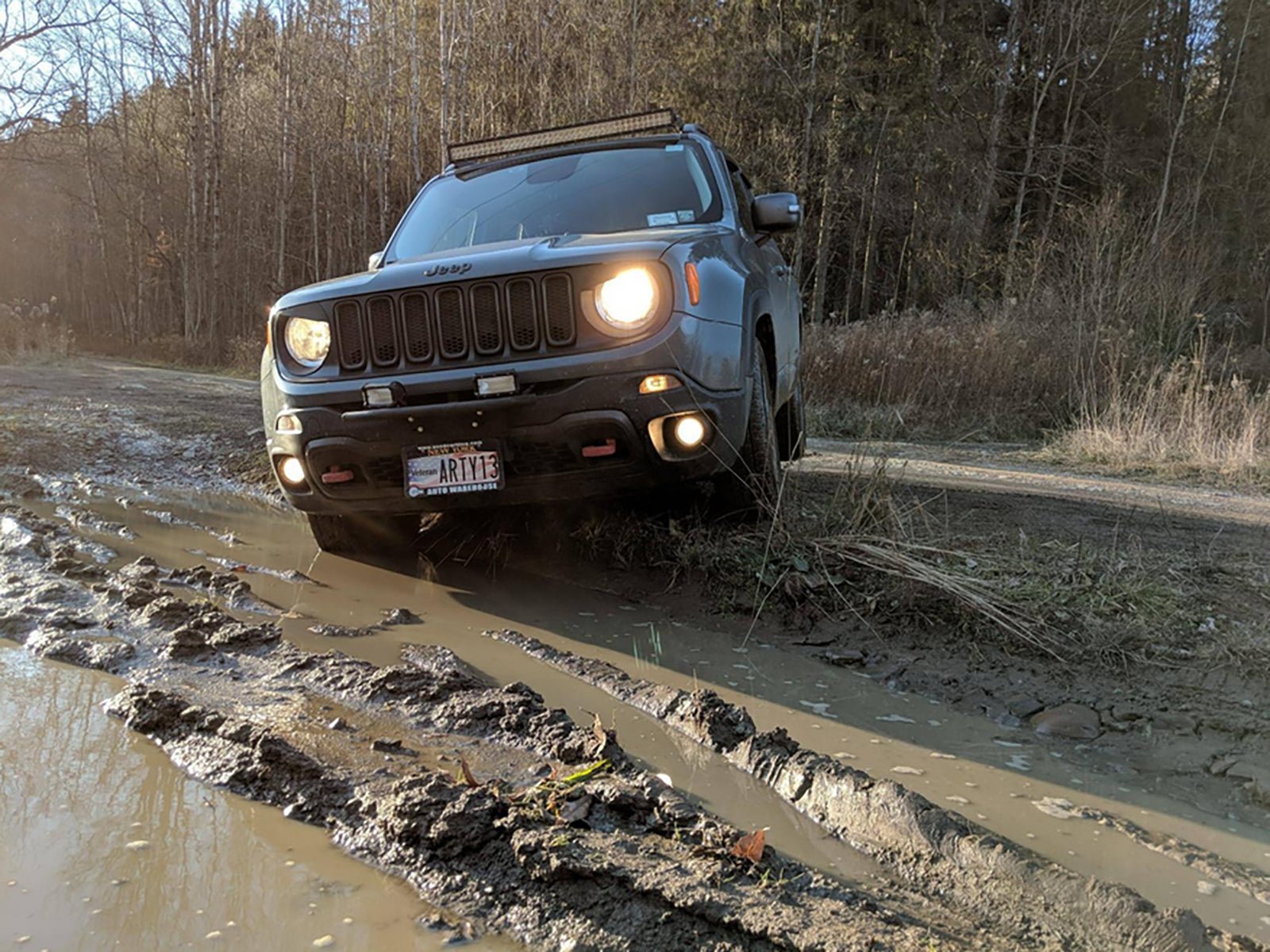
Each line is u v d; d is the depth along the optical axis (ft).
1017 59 91.35
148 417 23.25
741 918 4.35
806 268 86.53
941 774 6.29
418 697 7.14
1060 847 5.36
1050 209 87.86
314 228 84.53
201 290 85.40
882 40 81.66
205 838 5.13
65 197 107.14
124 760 6.04
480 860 4.86
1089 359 34.19
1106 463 24.48
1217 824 5.71
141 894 4.55
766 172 71.82
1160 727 7.06
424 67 71.05
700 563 10.56
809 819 5.57
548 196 12.69
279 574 11.09
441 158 71.05
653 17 72.43
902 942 4.24
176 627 8.61
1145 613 9.10
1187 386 27.78
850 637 8.95
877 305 94.68
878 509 11.25
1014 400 34.96
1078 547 11.00
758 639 9.03
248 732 6.21
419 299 9.54
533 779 5.85
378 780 5.74
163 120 106.73
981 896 4.72
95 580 10.17
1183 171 89.56
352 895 4.62
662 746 6.56
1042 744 6.83
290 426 10.01
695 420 9.38
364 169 78.79
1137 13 89.15
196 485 16.84
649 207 12.21
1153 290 38.14
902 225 86.69
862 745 6.72
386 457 9.73
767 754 6.19
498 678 7.88
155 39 78.54
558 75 69.92
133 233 109.09
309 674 7.63
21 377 35.45
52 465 17.47
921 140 80.84
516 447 9.42
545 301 9.29
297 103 82.79
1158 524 13.26
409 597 10.33
